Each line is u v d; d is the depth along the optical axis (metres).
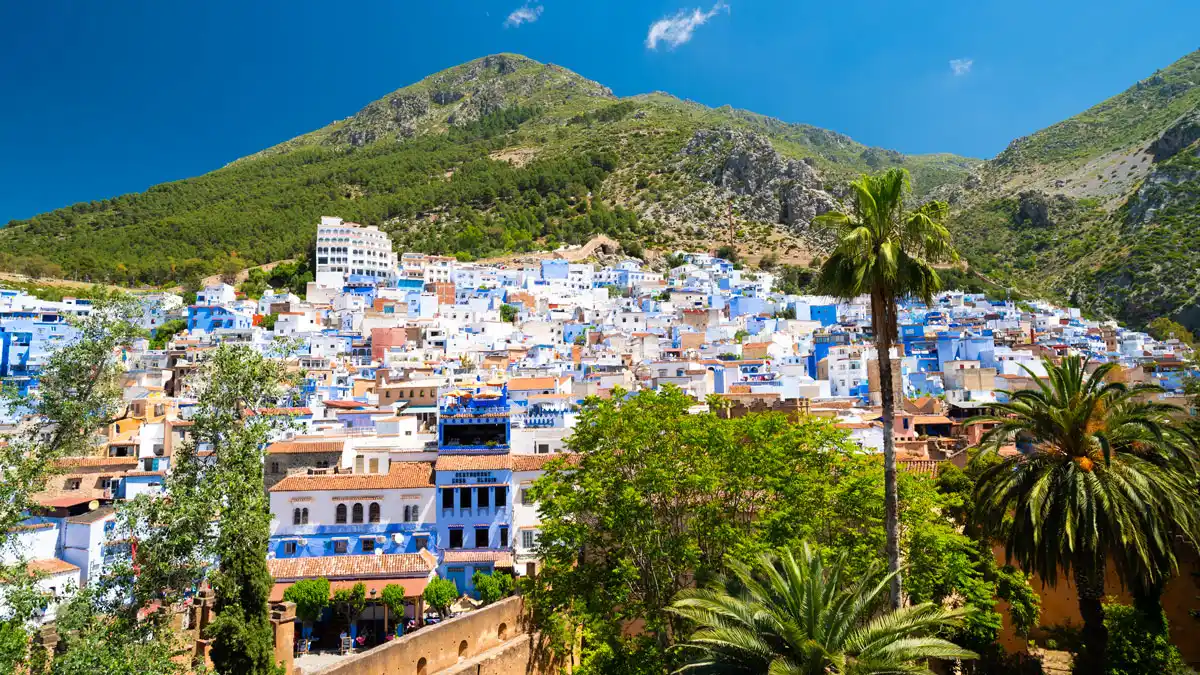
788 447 37.53
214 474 34.84
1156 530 31.77
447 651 39.25
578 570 37.81
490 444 63.00
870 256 27.34
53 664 28.23
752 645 24.94
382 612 54.72
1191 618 41.06
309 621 51.59
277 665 40.41
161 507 34.12
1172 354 150.25
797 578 26.27
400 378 116.31
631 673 32.62
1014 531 35.12
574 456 61.34
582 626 40.53
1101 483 32.38
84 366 35.28
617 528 35.78
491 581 54.38
